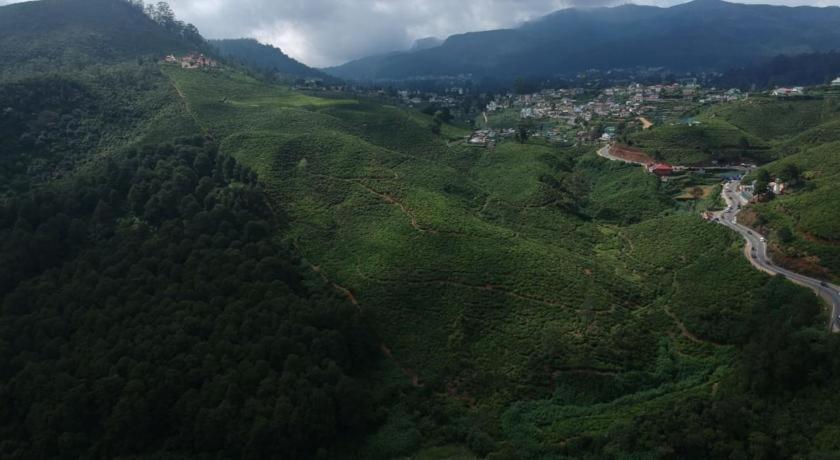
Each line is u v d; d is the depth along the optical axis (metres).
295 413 68.00
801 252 93.75
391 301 94.19
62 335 78.06
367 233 112.50
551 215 141.38
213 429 66.56
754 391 66.88
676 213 140.50
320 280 96.94
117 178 107.75
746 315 84.50
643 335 87.50
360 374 82.19
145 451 67.81
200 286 84.12
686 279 100.81
